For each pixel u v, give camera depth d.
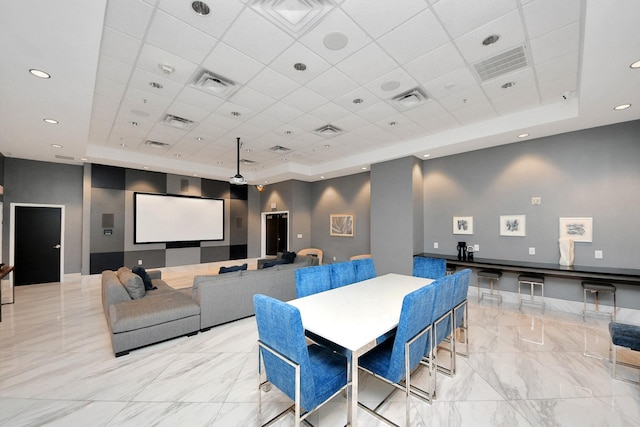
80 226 6.79
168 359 2.88
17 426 1.94
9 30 1.99
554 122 3.90
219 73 3.09
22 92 2.93
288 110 4.08
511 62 2.89
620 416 2.02
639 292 3.83
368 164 6.40
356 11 2.19
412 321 1.88
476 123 4.58
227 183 9.05
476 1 2.10
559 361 2.81
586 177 4.16
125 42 2.53
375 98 3.71
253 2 2.09
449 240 5.62
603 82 2.77
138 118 4.34
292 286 4.45
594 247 4.09
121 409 2.12
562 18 2.26
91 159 6.12
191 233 8.20
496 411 2.09
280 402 2.21
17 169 6.05
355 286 3.10
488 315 4.18
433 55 2.77
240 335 3.49
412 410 2.11
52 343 3.25
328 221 8.34
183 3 2.09
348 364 1.79
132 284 3.74
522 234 4.73
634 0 1.75
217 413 2.08
